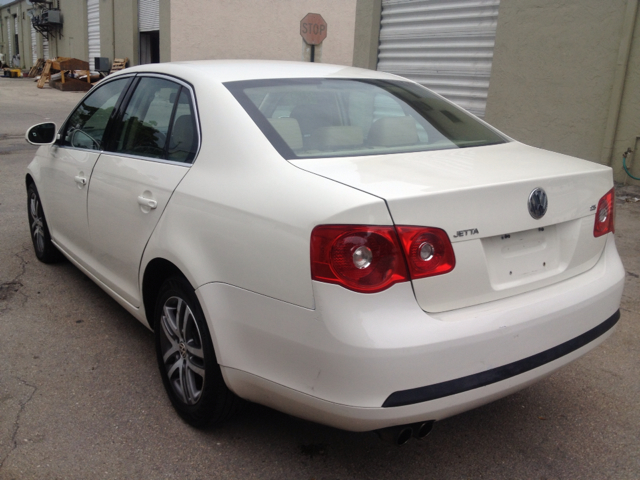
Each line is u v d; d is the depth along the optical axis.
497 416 2.90
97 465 2.45
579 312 2.37
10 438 2.60
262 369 2.23
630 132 7.27
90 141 3.67
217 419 2.61
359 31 11.07
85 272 3.79
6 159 9.36
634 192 7.08
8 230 5.71
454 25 9.36
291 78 3.00
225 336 2.33
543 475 2.48
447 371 2.02
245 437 2.67
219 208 2.39
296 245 2.06
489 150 2.80
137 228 2.92
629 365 3.39
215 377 2.47
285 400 2.19
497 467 2.52
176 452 2.56
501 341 2.12
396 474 2.46
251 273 2.21
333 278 1.97
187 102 2.87
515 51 8.34
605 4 7.24
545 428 2.80
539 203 2.27
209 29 19.25
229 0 19.34
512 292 2.25
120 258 3.17
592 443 2.70
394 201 1.97
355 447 2.63
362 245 1.95
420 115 3.05
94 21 25.53
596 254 2.59
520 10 8.19
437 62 9.77
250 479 2.41
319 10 20.78
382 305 1.97
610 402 3.03
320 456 2.56
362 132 2.76
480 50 9.01
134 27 21.38
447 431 2.77
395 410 1.97
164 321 2.82
